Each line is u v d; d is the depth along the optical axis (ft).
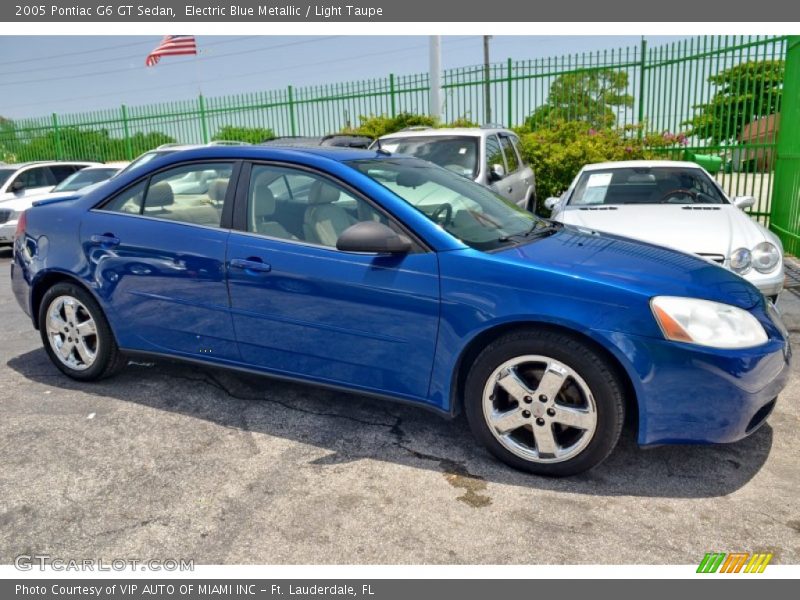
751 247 15.58
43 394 13.24
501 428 9.93
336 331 10.59
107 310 12.73
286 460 10.48
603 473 9.96
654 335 8.91
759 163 31.83
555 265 9.64
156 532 8.64
